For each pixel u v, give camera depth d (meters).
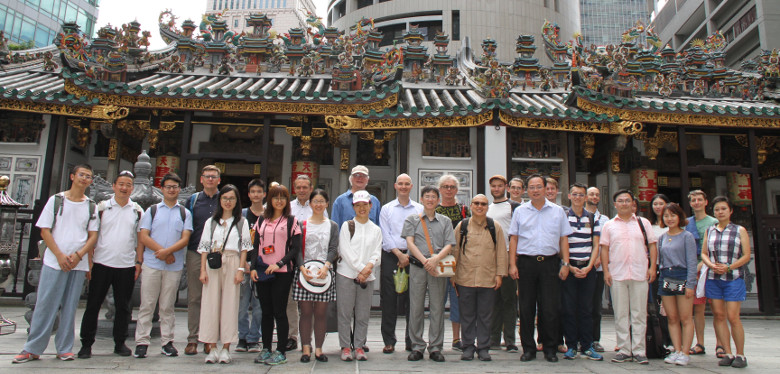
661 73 17.53
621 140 15.20
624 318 7.59
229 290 7.04
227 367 6.68
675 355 7.49
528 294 7.60
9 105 13.97
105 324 8.88
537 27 44.72
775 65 17.25
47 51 18.30
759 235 14.19
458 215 8.36
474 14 43.81
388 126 14.30
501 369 6.86
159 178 16.89
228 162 17.56
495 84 13.74
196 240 7.58
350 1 49.06
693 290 7.37
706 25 51.78
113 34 15.09
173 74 17.41
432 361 7.32
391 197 17.56
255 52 17.98
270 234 7.06
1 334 8.88
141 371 6.35
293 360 7.23
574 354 7.71
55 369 6.31
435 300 7.46
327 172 17.89
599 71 14.68
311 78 17.91
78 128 15.11
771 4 42.62
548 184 8.39
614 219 7.91
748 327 12.33
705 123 14.44
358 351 7.34
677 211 7.77
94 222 7.07
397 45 17.23
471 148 14.62
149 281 7.29
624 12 80.44
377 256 7.38
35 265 8.47
